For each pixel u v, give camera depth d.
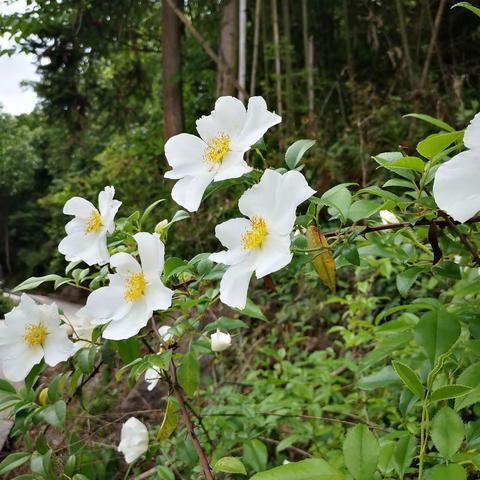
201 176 0.34
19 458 0.45
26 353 0.40
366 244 0.48
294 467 0.24
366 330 0.80
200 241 1.60
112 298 0.36
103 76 2.71
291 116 1.68
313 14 1.99
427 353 0.32
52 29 2.14
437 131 1.43
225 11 1.95
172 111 2.22
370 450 0.26
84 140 2.80
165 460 0.58
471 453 0.31
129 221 0.42
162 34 2.22
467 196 0.24
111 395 0.87
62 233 3.98
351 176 1.45
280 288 1.23
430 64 1.78
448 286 0.68
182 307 0.38
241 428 0.59
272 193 0.32
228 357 1.10
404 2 1.88
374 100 1.58
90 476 0.51
